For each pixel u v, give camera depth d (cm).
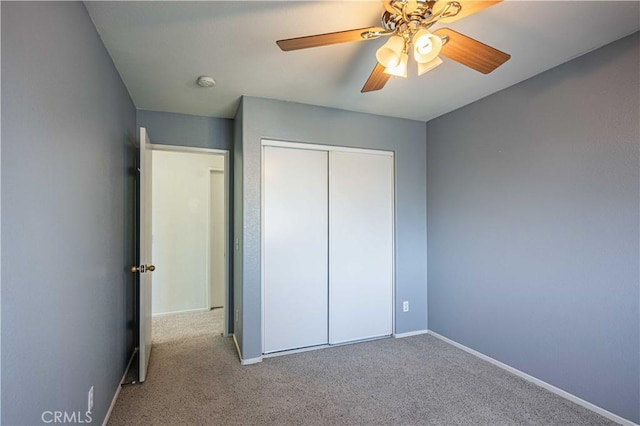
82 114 153
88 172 161
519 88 252
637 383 184
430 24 143
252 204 279
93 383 168
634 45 185
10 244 93
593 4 161
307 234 306
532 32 185
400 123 342
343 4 161
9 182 93
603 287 199
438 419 196
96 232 174
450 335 319
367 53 207
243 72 233
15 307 96
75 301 143
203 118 331
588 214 207
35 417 107
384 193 337
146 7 160
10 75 93
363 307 326
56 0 124
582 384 209
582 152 210
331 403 212
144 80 244
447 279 324
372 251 330
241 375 251
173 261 425
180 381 241
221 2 158
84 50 156
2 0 89
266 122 283
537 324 238
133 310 293
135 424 190
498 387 233
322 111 306
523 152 248
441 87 262
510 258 259
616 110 193
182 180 430
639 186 183
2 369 89
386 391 227
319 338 309
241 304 279
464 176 304
